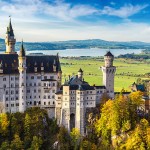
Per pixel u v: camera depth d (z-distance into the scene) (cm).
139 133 18588
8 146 18838
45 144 19700
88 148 19488
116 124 19550
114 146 19300
